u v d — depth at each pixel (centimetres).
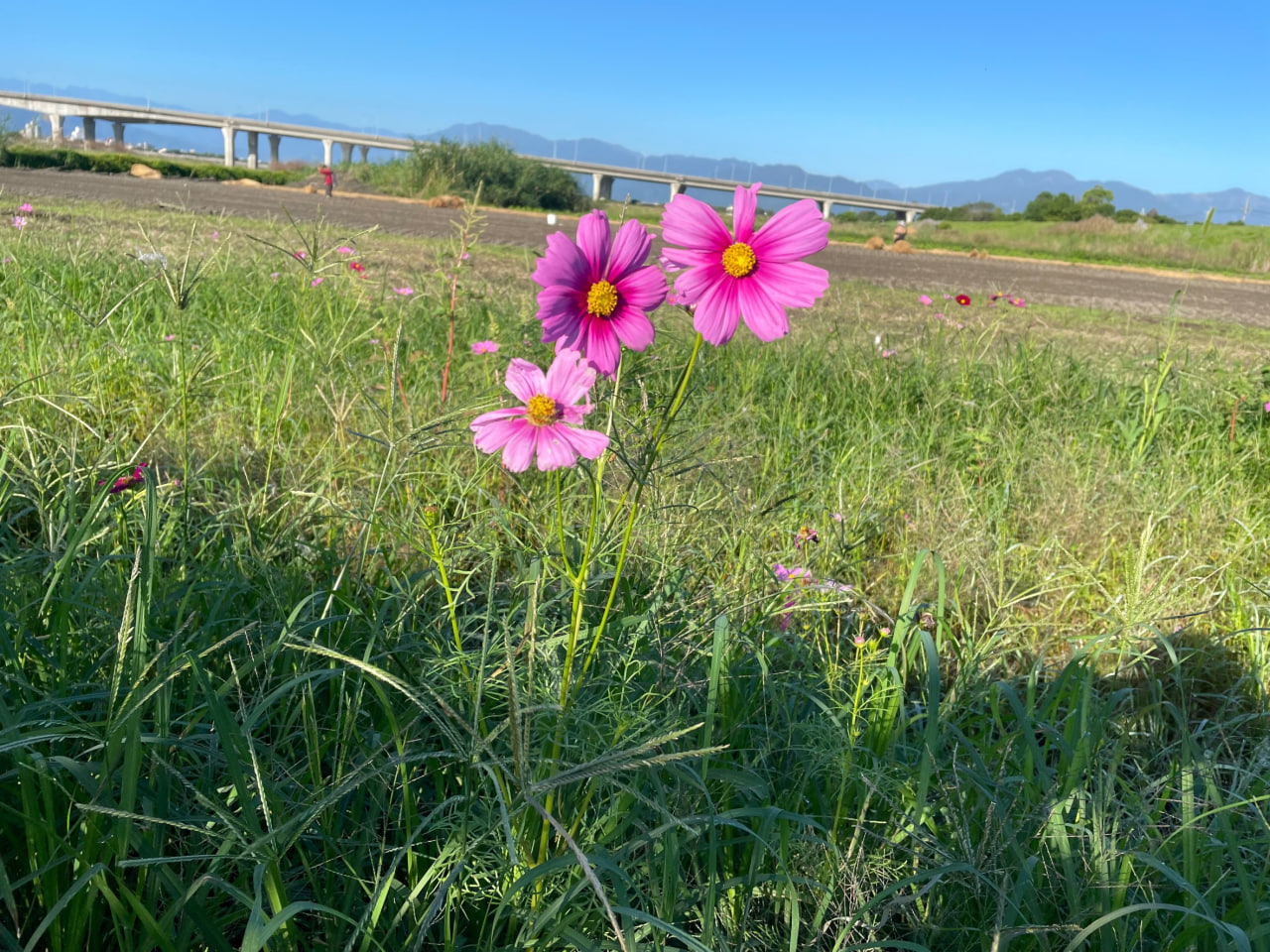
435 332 198
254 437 125
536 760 50
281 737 62
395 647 68
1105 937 52
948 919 58
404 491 92
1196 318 545
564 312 46
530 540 89
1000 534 123
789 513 117
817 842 57
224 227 375
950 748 74
